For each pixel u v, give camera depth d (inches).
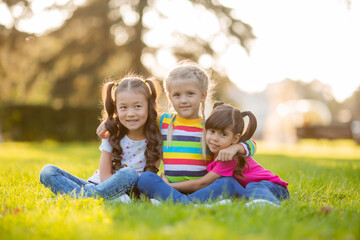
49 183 114.3
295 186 143.9
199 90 121.0
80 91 548.7
